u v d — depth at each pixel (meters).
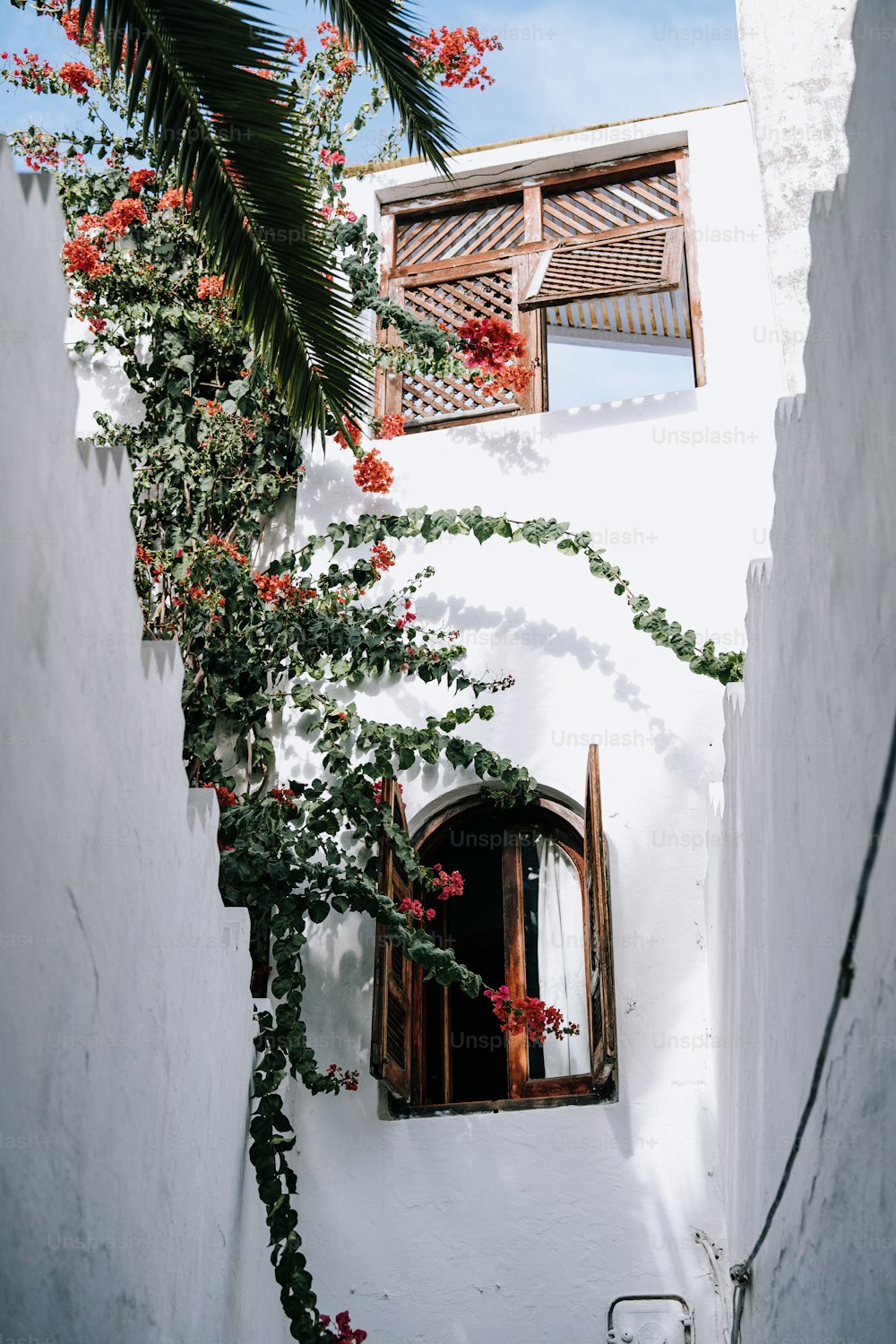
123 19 5.69
